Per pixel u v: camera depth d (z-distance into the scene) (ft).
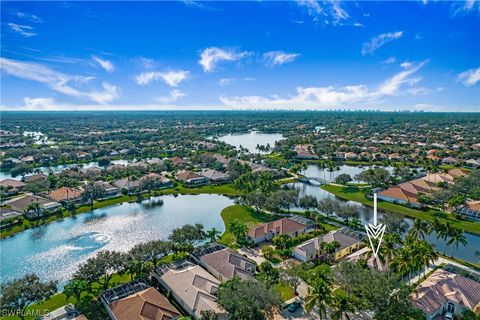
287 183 540.11
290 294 217.97
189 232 281.95
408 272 222.28
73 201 431.84
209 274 233.14
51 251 300.20
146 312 183.32
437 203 413.39
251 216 379.55
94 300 213.87
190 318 174.60
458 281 211.00
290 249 276.82
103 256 229.86
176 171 601.62
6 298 188.24
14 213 378.73
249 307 167.73
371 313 195.93
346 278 196.85
